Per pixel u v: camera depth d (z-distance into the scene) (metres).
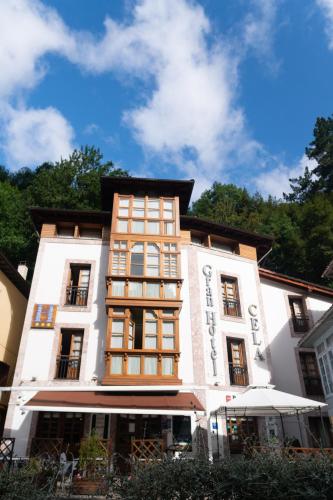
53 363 17.38
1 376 19.36
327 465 6.43
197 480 6.18
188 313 19.55
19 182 52.00
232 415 17.64
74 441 16.28
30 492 6.17
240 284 21.89
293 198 55.81
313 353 22.00
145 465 6.89
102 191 22.38
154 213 21.45
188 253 21.28
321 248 34.00
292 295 23.70
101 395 16.06
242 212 46.06
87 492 10.16
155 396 16.45
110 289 18.69
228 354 20.03
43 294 19.00
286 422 19.38
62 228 21.59
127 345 17.56
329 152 55.31
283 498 6.03
